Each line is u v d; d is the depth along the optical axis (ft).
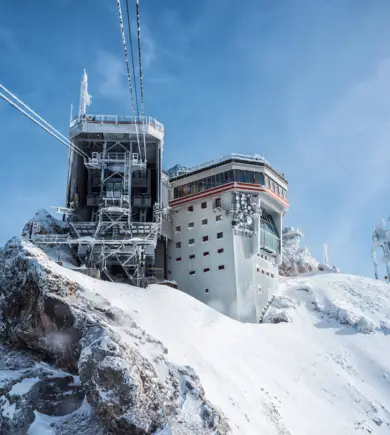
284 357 141.18
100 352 88.12
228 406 103.50
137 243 162.61
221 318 150.82
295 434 106.83
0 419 87.66
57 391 94.02
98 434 83.92
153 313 132.36
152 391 86.84
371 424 120.98
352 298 190.80
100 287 134.92
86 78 191.93
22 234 177.17
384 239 237.25
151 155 195.93
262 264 192.54
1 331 110.83
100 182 189.06
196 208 200.23
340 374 138.82
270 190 198.59
